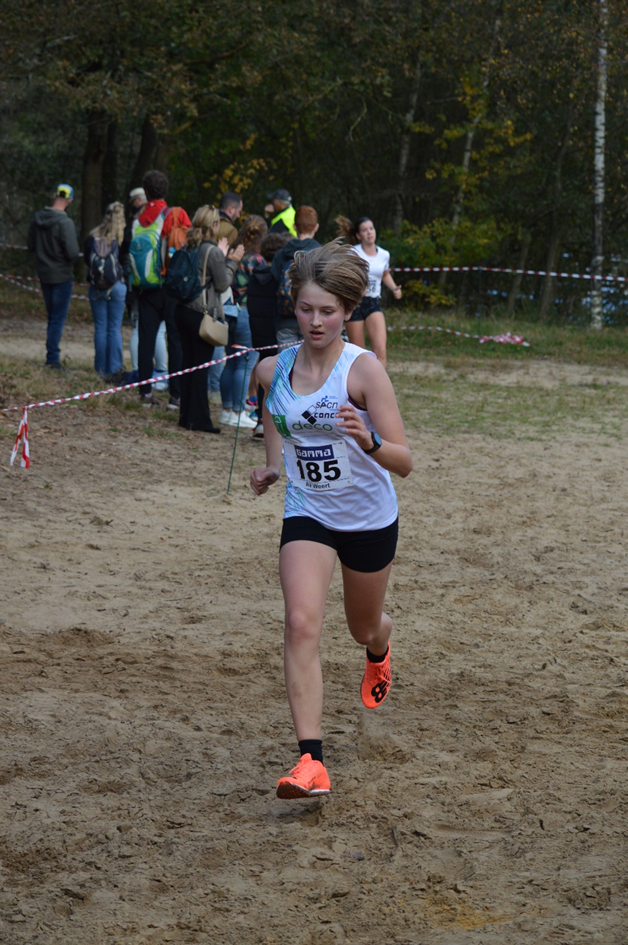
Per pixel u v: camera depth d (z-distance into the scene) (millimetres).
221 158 51938
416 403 22438
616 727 7277
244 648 8625
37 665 8062
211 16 37469
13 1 34062
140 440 16609
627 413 22031
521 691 7945
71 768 6391
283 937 4621
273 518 12992
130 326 33531
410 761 6602
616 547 12148
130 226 21656
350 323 18797
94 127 42312
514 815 5867
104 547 11273
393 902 4906
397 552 11711
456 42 42844
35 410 17609
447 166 45594
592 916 4727
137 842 5508
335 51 42156
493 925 4660
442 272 48281
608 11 40406
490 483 15320
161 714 7289
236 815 5855
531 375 28062
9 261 49812
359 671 8328
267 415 6441
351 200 54062
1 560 10484
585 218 47812
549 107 46719
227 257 17016
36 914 4797
